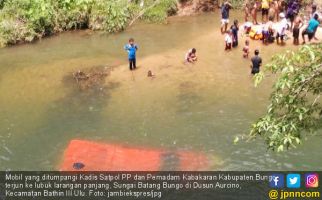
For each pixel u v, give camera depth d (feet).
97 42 78.79
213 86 58.80
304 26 77.56
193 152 44.39
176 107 53.88
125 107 54.60
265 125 23.00
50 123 51.78
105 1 86.89
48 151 46.06
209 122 49.98
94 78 63.16
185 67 65.31
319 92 22.76
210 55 69.31
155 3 91.40
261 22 81.35
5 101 57.82
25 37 79.71
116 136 48.26
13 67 68.69
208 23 85.66
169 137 47.50
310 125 22.95
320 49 21.93
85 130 49.83
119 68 66.33
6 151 46.32
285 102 22.90
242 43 72.84
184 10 92.07
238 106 53.16
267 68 22.54
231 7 91.45
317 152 42.19
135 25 86.84
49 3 84.23
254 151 43.47
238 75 61.67
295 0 78.43
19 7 83.41
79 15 85.20
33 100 57.82
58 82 62.64
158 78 62.18
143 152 44.78
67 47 76.95
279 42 72.13
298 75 21.93
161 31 82.89
